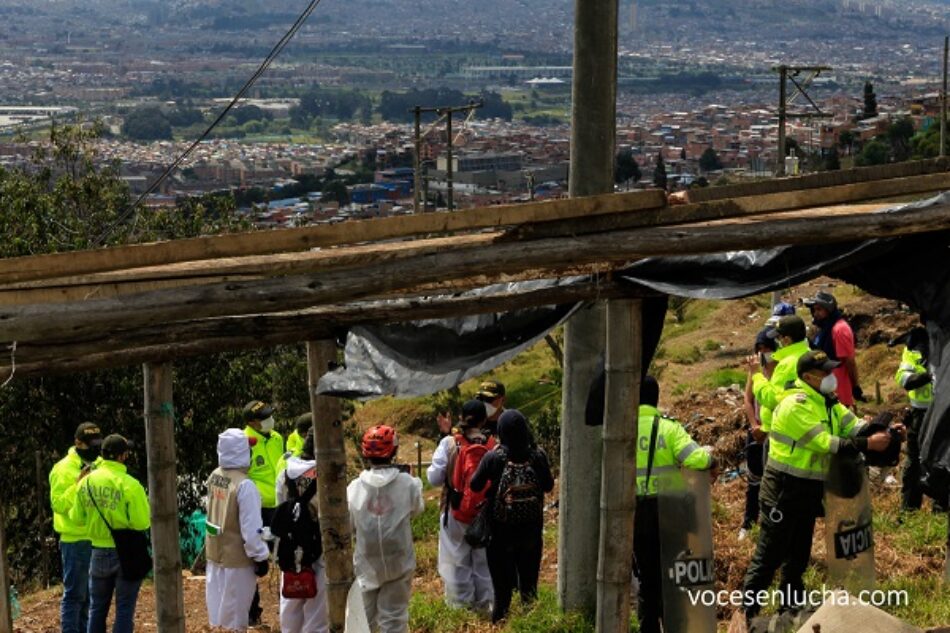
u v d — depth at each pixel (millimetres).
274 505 10078
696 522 7105
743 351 28812
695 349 29531
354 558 8297
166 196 150500
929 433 5609
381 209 129625
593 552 8508
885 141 101625
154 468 7113
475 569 9453
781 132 32906
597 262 5301
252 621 10203
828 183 5934
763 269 5727
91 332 4863
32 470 17484
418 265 5172
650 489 7188
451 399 30703
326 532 7406
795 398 7473
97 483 8508
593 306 8289
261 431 10102
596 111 7828
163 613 7203
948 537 8445
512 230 5273
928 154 82000
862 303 24859
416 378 6320
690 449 7117
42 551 14336
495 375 34781
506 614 8852
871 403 16016
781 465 7539
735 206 5367
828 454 7336
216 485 8977
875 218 5312
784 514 7555
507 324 6324
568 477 8516
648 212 5312
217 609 8969
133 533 8547
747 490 9953
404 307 6055
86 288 5344
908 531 9781
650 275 5852
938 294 5789
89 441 8859
